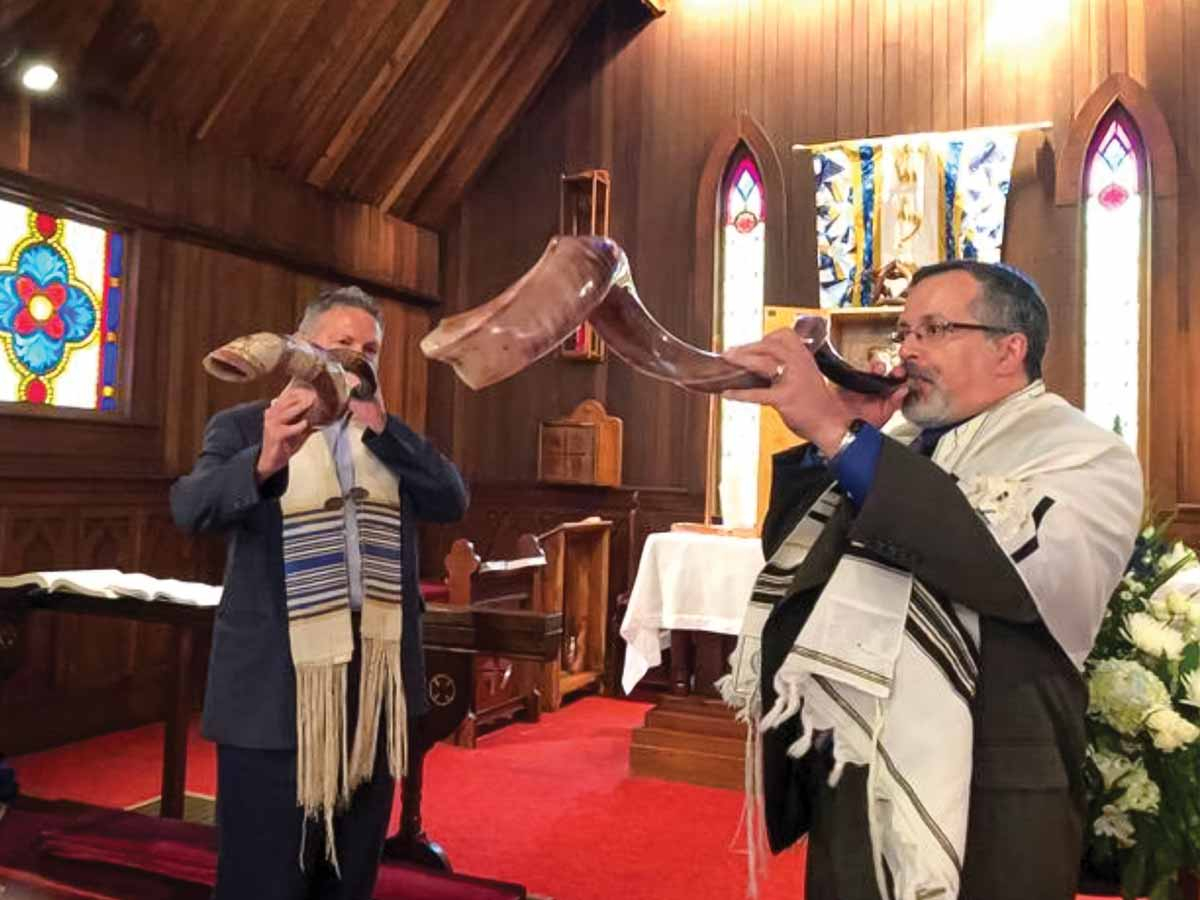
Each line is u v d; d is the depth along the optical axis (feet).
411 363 23.81
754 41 21.89
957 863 3.63
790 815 4.58
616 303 3.66
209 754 15.89
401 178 22.40
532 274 3.28
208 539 19.04
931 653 3.84
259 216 19.58
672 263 22.27
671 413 22.16
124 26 15.94
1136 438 18.94
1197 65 18.76
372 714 6.23
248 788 6.13
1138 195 19.25
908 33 20.77
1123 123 19.40
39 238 16.26
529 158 23.67
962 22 20.42
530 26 21.70
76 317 16.88
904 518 3.68
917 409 4.54
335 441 6.51
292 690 6.06
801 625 4.13
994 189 19.65
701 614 15.17
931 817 3.67
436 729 9.79
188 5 16.47
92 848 10.04
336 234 21.38
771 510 4.83
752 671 4.46
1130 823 5.40
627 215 22.72
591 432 22.13
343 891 6.45
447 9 19.81
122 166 16.99
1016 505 3.92
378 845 6.57
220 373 4.25
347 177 21.43
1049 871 3.85
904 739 3.78
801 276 21.16
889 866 3.85
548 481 22.54
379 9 18.86
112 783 14.21
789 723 4.49
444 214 24.21
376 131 21.03
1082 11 19.61
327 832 6.06
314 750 5.97
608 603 22.15
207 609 10.10
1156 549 6.15
